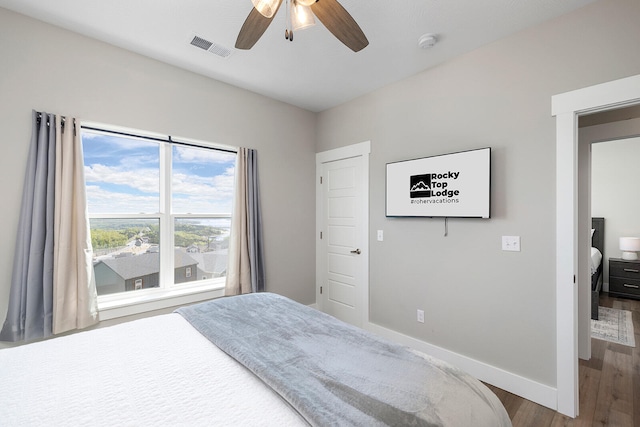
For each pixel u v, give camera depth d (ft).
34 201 6.22
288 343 4.22
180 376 3.51
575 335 5.95
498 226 6.97
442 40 7.01
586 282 8.18
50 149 6.40
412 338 8.71
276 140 10.76
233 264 9.43
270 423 2.71
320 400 2.86
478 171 7.14
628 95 5.32
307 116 11.81
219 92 9.25
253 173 9.96
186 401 3.03
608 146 15.31
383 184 9.55
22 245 6.12
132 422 2.72
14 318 6.02
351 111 10.66
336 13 4.15
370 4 5.80
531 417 5.96
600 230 15.31
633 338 9.62
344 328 4.79
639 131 7.41
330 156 11.43
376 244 9.75
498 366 6.98
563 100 6.03
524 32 6.57
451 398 3.03
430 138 8.29
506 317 6.86
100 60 7.16
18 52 6.20
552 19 6.19
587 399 6.50
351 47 4.88
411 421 2.62
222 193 9.90
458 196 7.51
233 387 3.30
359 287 10.41
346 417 2.63
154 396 3.11
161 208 8.59
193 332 4.84
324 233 11.80
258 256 10.10
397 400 2.89
